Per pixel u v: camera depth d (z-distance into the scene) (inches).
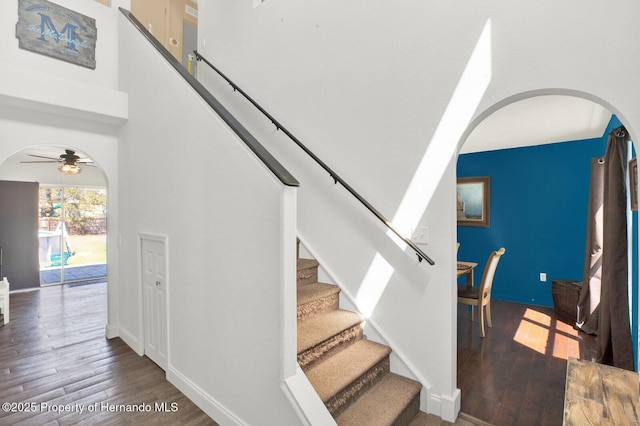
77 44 126.6
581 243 173.6
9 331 144.7
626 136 97.6
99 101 120.8
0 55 110.2
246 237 71.3
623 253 97.5
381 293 91.7
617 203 98.4
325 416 60.7
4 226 224.7
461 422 78.1
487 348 123.4
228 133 76.5
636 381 61.2
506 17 72.2
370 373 80.2
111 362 112.0
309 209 108.9
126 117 127.0
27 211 232.5
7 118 112.1
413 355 85.6
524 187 190.7
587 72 63.4
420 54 84.5
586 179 172.1
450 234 79.7
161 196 103.0
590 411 51.4
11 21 112.6
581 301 142.4
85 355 117.8
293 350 64.4
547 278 183.5
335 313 96.3
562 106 121.6
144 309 116.3
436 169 81.9
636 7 59.2
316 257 106.0
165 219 100.7
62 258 246.2
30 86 107.1
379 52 92.1
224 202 77.4
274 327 64.8
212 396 81.7
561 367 107.3
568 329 144.2
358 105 96.6
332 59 103.0
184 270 91.5
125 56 130.4
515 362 111.3
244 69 132.5
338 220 101.4
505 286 197.5
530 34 69.3
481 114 75.9
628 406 52.7
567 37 65.3
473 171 209.0
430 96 82.9
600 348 108.3
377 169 92.4
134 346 122.4
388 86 90.3
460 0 78.4
